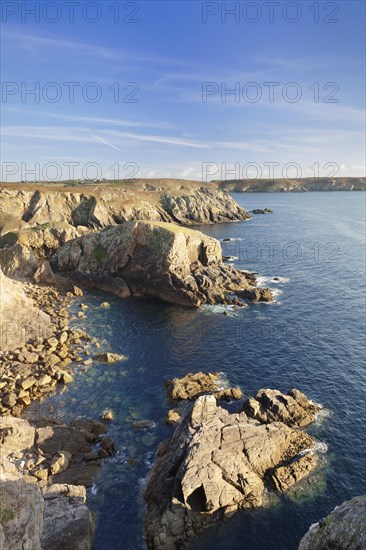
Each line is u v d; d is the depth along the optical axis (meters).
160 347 51.00
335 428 34.12
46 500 25.08
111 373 44.34
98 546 24.03
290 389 40.50
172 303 69.12
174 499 25.28
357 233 143.38
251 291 69.12
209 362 46.75
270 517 25.52
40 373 42.75
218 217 187.25
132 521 25.81
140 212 166.38
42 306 65.94
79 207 152.00
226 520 25.12
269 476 28.17
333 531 17.03
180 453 28.09
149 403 38.56
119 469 30.11
